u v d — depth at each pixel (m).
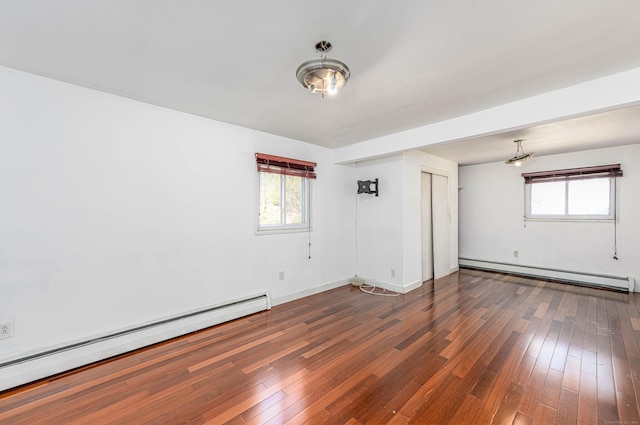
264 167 3.44
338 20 1.44
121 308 2.46
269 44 1.66
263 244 3.50
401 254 4.18
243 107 2.67
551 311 3.35
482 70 1.97
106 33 1.56
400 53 1.75
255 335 2.76
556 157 4.79
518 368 2.16
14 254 1.99
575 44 1.67
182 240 2.81
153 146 2.62
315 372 2.12
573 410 1.71
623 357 2.30
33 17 1.42
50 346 2.12
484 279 4.92
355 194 4.78
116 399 1.83
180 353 2.42
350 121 3.06
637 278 4.11
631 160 4.12
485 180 5.64
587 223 4.52
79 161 2.25
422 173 4.72
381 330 2.85
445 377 2.05
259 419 1.65
